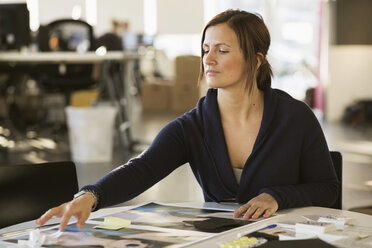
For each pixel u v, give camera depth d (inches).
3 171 77.0
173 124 78.1
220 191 76.4
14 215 77.0
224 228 60.2
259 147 74.2
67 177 80.7
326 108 401.7
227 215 65.7
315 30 520.7
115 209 70.1
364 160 250.4
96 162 251.8
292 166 75.2
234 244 51.9
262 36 72.8
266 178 74.4
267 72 77.2
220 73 71.9
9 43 287.3
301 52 523.5
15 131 319.3
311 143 76.1
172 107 469.7
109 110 253.8
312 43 522.6
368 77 399.5
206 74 72.9
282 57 522.6
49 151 278.8
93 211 66.4
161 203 72.4
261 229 57.6
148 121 395.5
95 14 561.6
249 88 72.3
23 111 361.4
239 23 71.3
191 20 568.1
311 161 76.7
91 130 251.8
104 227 60.9
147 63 556.7
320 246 50.7
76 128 254.2
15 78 305.3
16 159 258.1
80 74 297.0
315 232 55.8
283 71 522.3
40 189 78.8
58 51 302.7
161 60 558.3
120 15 565.9
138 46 504.7
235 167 76.0
